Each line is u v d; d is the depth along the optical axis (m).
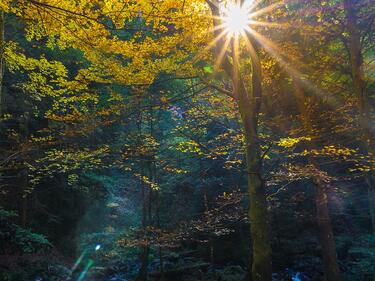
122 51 6.68
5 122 12.30
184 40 7.07
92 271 14.11
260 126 9.73
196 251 16.02
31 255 11.95
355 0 8.13
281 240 15.09
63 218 16.44
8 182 13.69
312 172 7.61
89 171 16.80
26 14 5.67
